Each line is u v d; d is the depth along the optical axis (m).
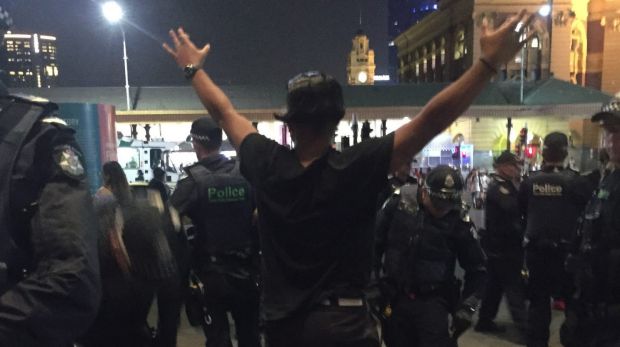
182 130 30.97
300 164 1.63
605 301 2.62
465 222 3.38
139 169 13.84
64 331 1.33
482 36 1.48
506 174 5.48
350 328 1.59
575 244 3.03
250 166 1.71
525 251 5.05
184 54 2.03
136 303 2.69
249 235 3.79
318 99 1.59
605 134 2.82
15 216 1.34
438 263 3.37
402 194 3.55
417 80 59.84
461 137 29.33
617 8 41.28
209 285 3.68
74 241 1.34
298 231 1.59
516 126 33.50
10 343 1.24
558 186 4.47
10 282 1.35
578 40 42.31
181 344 5.20
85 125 6.62
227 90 32.69
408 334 3.46
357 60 74.50
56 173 1.40
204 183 3.63
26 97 1.48
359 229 1.61
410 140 1.54
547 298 4.64
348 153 1.59
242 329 3.91
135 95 31.77
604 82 42.16
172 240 3.06
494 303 5.58
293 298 1.62
